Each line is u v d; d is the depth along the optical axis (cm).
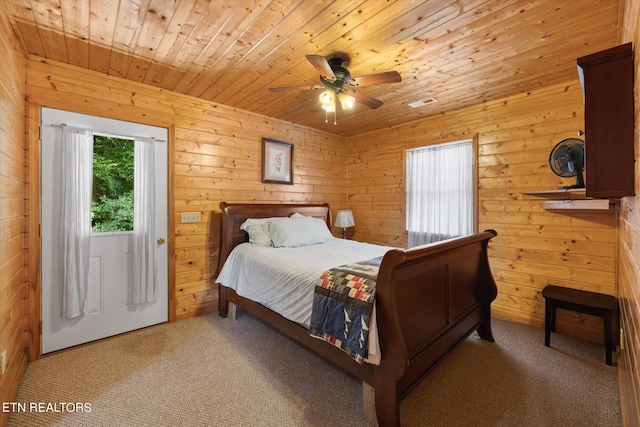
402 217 399
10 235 182
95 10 169
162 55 222
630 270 147
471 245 232
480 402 179
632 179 126
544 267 282
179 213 299
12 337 182
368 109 340
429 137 367
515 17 174
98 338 254
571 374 206
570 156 241
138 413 169
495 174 312
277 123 380
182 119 300
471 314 236
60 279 233
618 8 165
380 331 152
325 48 210
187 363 221
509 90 286
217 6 166
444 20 178
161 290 292
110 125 258
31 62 219
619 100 129
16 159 196
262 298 239
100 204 257
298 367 218
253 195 358
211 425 161
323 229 348
